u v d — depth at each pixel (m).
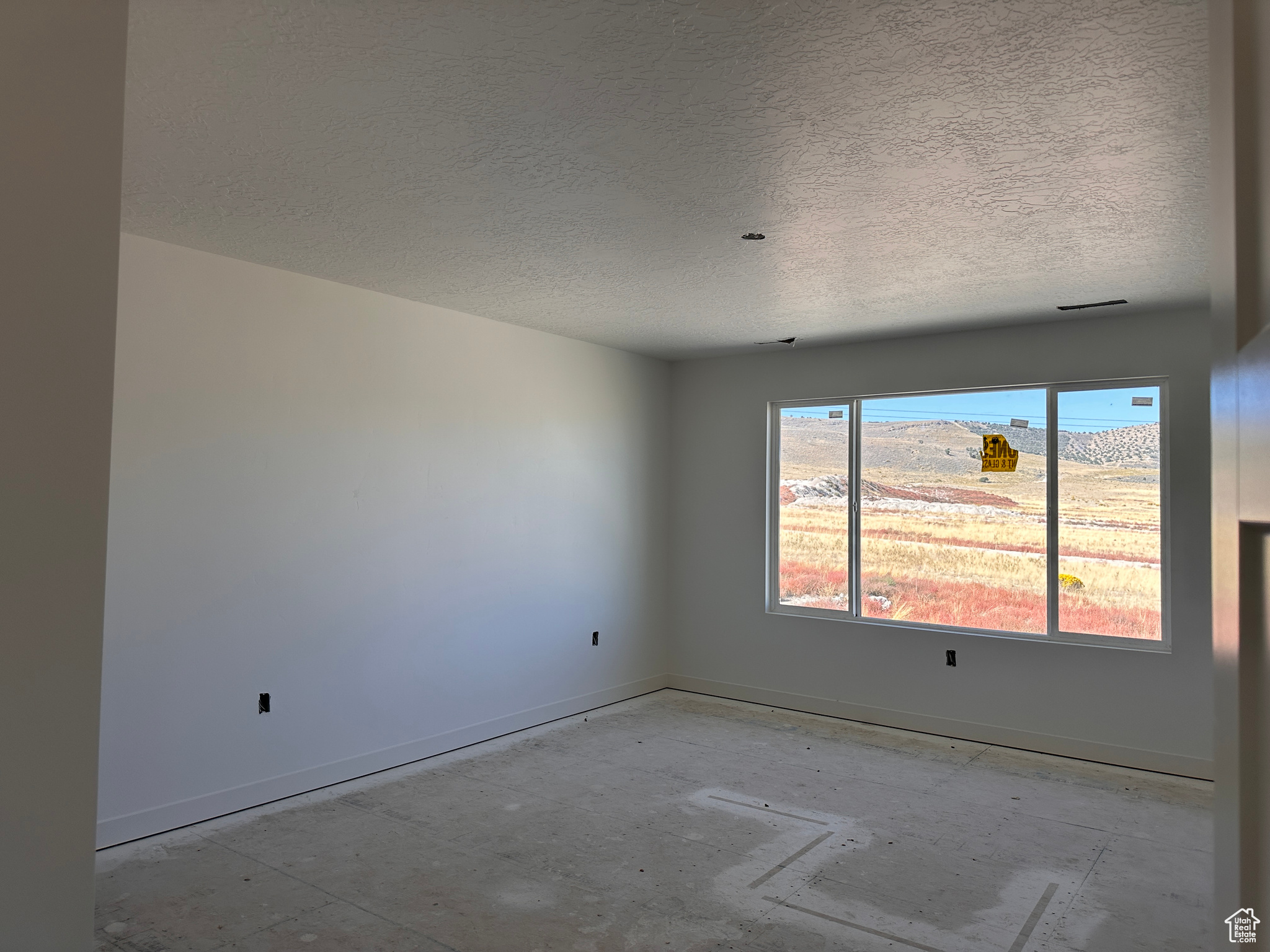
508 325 5.24
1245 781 0.48
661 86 2.17
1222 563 0.53
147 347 3.53
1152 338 4.68
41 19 1.11
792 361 6.04
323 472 4.20
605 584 5.99
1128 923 2.87
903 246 3.50
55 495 1.11
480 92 2.22
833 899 3.02
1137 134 2.40
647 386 6.41
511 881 3.14
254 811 3.82
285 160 2.69
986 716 5.14
